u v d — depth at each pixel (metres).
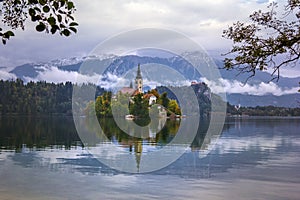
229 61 5.15
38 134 34.41
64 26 3.32
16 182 12.05
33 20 3.29
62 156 18.42
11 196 10.27
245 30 5.05
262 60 5.00
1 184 11.68
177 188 11.02
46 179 12.48
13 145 24.45
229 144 26.58
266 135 37.28
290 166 15.90
